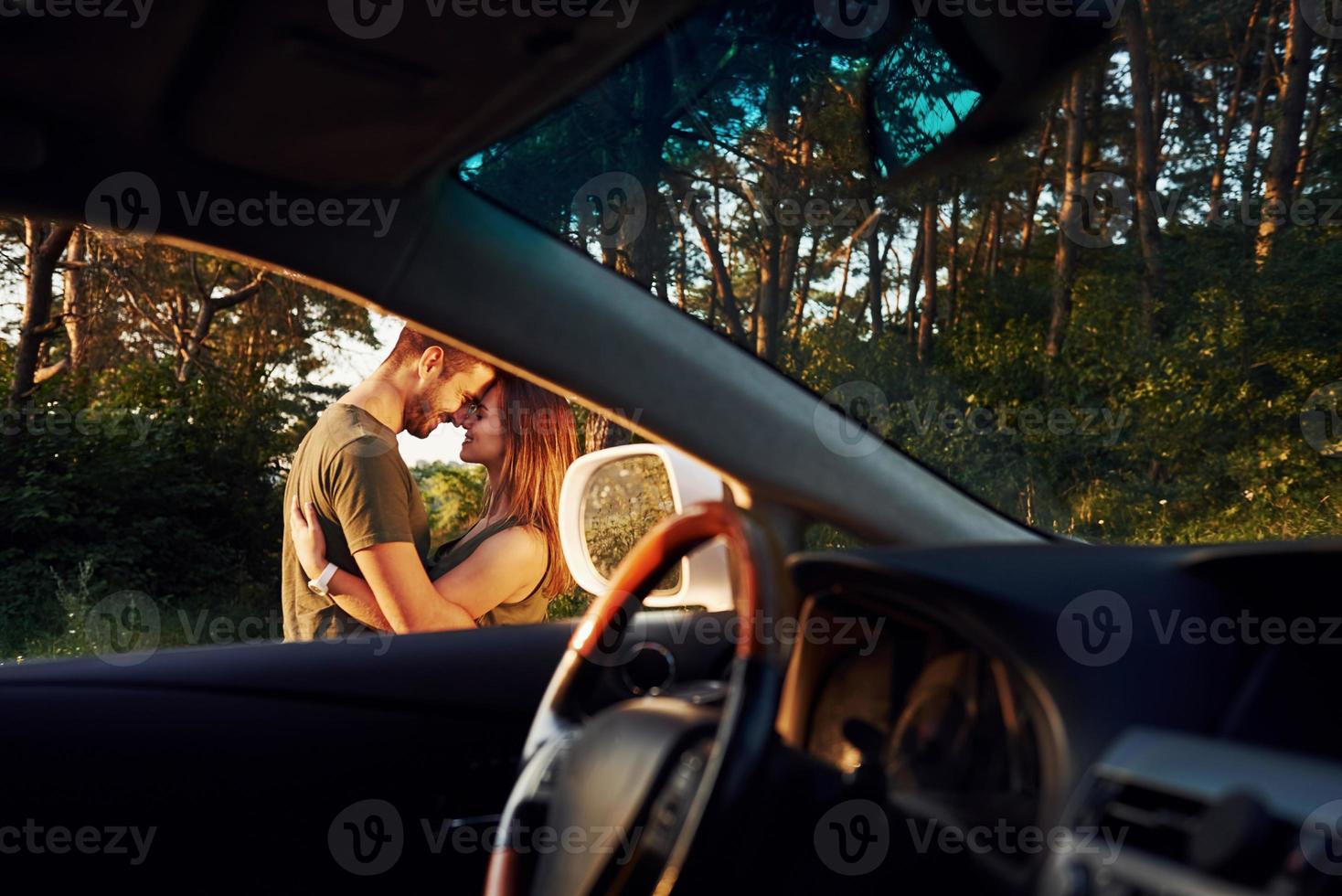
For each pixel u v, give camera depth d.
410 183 1.50
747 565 1.18
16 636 8.46
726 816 1.09
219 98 1.31
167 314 14.75
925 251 12.46
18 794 1.73
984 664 1.21
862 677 1.34
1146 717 1.11
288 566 2.65
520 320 1.63
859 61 1.62
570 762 1.31
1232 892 0.85
